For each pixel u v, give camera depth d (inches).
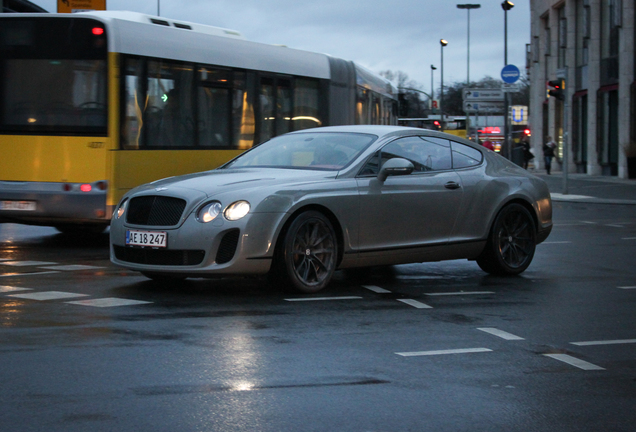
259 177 317.4
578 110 1686.8
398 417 170.7
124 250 316.2
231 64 555.2
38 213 474.3
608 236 574.9
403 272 386.6
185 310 277.9
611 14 1486.2
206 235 296.2
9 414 167.3
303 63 640.4
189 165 519.5
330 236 319.9
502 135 2492.6
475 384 196.4
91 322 255.6
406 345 234.2
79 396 179.6
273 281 311.4
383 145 346.3
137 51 482.9
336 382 194.9
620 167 1428.4
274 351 222.7
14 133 477.7
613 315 286.7
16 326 248.8
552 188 1196.5
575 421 171.2
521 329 260.8
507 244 379.9
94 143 469.4
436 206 352.2
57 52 473.4
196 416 167.9
